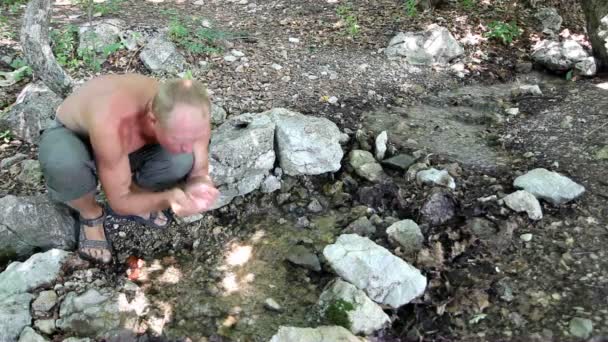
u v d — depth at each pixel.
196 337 2.12
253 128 2.71
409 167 2.79
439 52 3.72
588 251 2.33
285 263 2.41
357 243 2.30
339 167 2.80
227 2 4.84
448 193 2.58
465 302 2.18
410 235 2.43
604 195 2.58
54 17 4.20
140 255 2.46
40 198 2.45
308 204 2.67
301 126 2.76
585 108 3.19
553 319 2.09
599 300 2.13
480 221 2.49
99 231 2.36
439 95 3.45
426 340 2.08
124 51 3.62
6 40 3.93
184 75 3.46
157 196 2.03
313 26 4.25
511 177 2.73
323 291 2.24
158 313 2.21
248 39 3.99
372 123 3.15
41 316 2.17
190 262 2.44
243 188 2.67
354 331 2.09
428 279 2.28
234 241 2.52
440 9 4.39
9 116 3.05
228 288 2.31
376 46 3.92
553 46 3.69
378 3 4.58
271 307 2.22
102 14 4.30
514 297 2.18
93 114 1.89
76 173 2.07
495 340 2.05
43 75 2.88
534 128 3.08
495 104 3.31
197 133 1.81
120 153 1.92
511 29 3.96
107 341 2.09
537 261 2.31
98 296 2.22
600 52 3.53
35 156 2.90
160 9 4.59
